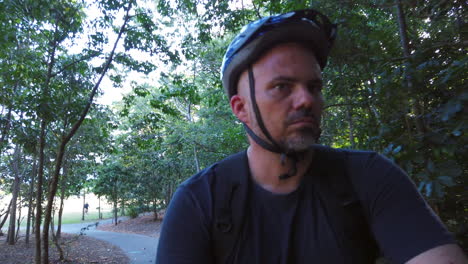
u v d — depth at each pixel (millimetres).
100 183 21125
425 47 2336
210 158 13250
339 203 799
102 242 15625
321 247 770
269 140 818
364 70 3074
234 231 810
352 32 3119
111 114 12258
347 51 3020
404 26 2803
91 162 16188
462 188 1999
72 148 13242
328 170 837
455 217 2127
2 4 7305
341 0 3344
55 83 8680
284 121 797
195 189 885
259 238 797
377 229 792
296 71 807
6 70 8344
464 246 2055
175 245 841
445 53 2357
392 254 757
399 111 2373
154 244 14797
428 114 2115
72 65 8836
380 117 2633
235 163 895
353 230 792
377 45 2732
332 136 6094
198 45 12156
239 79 897
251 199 833
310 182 822
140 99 16672
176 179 21109
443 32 2463
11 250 13500
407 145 1924
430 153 1868
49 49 8484
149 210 25453
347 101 3680
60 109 8117
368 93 3076
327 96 3799
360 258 788
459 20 2643
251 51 833
